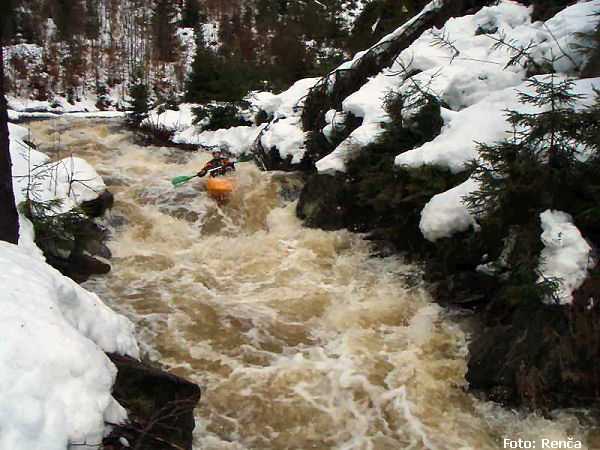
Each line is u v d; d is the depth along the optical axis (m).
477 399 4.72
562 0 9.16
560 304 4.59
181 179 9.51
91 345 3.29
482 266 5.81
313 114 11.24
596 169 5.07
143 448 3.10
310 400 4.69
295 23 27.78
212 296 6.50
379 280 6.87
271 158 11.12
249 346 5.47
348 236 8.07
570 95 5.23
